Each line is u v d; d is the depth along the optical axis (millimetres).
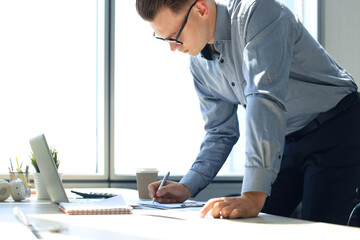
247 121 1374
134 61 3326
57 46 3264
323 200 1793
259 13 1487
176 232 934
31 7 3240
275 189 2021
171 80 3398
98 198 1960
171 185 1777
